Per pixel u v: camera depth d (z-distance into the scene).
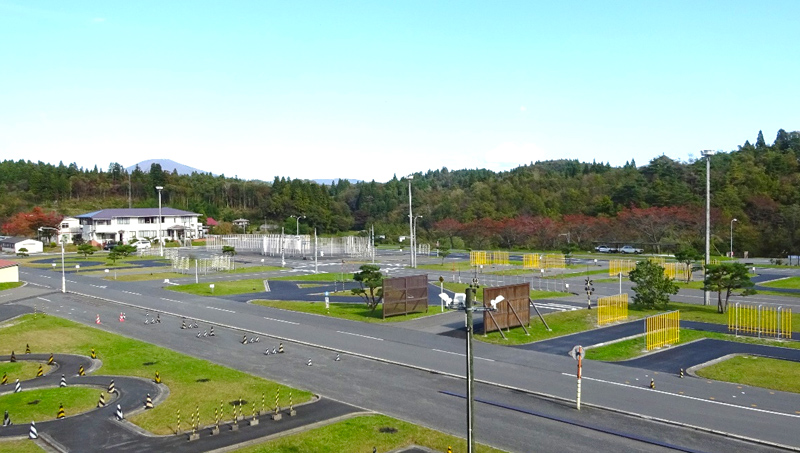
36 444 21.70
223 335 40.62
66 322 45.25
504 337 38.75
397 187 196.12
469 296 17.38
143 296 59.00
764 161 133.88
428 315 47.59
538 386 28.17
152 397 26.84
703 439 21.55
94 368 32.00
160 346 37.25
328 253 111.31
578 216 126.81
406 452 20.64
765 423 23.02
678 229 113.38
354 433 22.19
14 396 27.23
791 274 75.88
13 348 36.72
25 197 166.00
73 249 125.94
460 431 22.53
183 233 151.75
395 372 31.06
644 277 50.53
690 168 139.62
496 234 130.12
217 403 25.91
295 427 23.02
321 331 41.72
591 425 23.02
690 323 43.31
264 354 35.12
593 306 50.84
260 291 63.28
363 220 173.12
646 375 29.95
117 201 180.75
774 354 34.19
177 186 193.00
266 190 195.88
